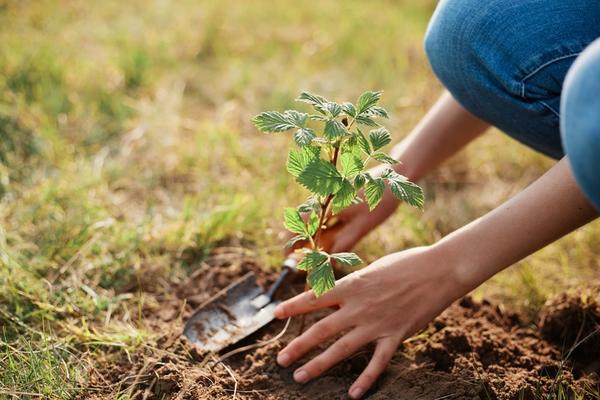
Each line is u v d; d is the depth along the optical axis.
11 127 1.35
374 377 0.90
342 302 0.90
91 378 0.95
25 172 1.28
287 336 1.00
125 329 1.02
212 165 1.34
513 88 0.91
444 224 1.24
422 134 1.07
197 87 1.56
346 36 1.75
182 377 0.94
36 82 1.48
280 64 1.65
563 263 1.16
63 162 1.31
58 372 0.95
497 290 1.12
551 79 0.89
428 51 1.00
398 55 1.68
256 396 0.93
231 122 1.45
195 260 1.15
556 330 1.02
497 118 0.99
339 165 1.27
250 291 1.05
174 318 1.05
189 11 1.83
